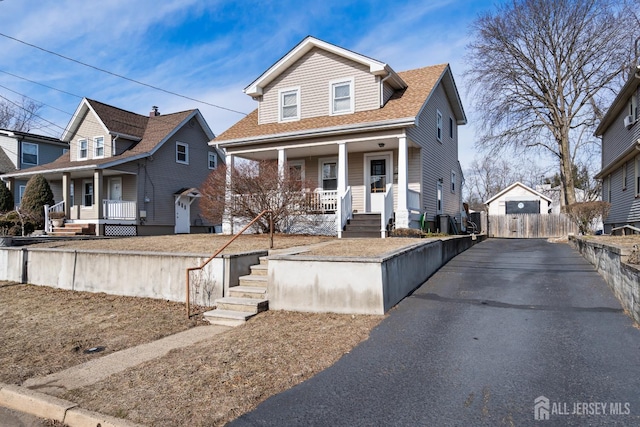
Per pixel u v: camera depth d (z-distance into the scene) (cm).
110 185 2336
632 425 329
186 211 2531
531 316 618
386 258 673
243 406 382
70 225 2061
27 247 1140
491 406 365
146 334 650
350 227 1358
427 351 497
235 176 1400
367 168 1639
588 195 3428
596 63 2375
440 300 727
